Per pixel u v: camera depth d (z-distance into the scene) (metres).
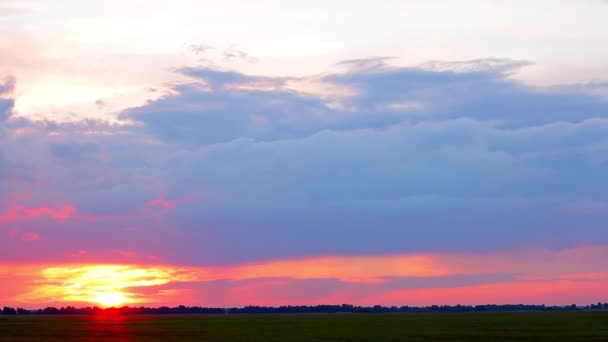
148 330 111.00
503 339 84.25
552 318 164.50
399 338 87.50
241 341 83.06
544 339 83.25
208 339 85.75
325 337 89.38
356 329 112.25
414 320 162.00
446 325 124.81
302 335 94.56
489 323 133.12
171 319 199.38
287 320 176.38
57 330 110.38
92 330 109.56
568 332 97.12
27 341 82.62
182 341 83.12
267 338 88.88
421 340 83.50
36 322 158.12
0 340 83.69
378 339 86.25
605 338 84.38
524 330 103.06
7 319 194.25
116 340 84.19
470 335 92.44
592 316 182.50
